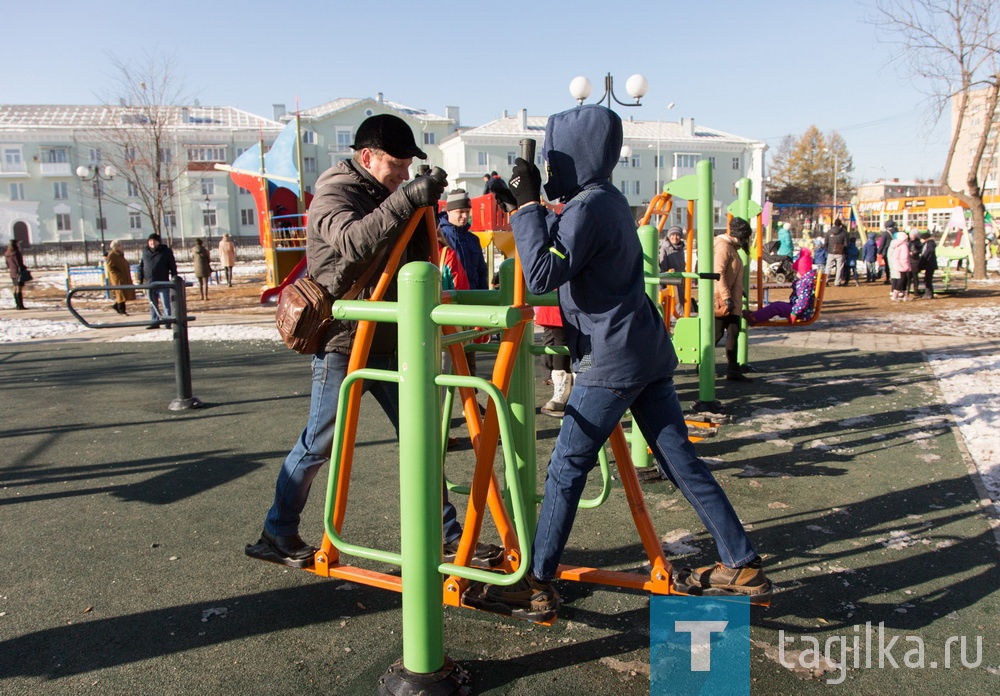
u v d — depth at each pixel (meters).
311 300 2.82
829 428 5.55
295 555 3.09
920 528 3.64
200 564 3.33
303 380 7.76
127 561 3.36
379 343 2.99
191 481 4.50
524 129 59.19
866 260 23.50
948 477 4.38
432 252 2.90
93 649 2.64
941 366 7.97
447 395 2.98
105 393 7.22
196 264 19.80
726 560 2.66
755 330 11.70
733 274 7.26
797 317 8.05
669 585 2.71
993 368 7.71
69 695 2.37
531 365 2.96
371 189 2.91
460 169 58.59
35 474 4.67
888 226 27.11
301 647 2.65
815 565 3.26
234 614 2.88
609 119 2.52
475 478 2.67
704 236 5.68
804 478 4.43
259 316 15.17
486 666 2.54
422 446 2.26
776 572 3.21
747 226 7.45
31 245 55.69
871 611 2.87
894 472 4.50
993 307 14.42
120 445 5.30
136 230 59.19
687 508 3.96
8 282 32.62
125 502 4.14
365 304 2.33
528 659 2.58
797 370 8.04
